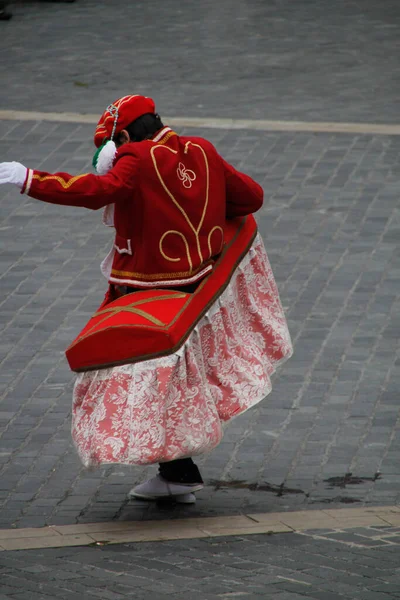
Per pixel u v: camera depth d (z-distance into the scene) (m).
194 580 11.50
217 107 33.72
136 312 12.86
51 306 21.92
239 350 13.77
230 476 15.60
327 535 13.16
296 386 18.53
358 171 28.50
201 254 13.13
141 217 12.84
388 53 39.81
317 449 16.44
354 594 11.07
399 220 25.72
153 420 12.69
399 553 12.44
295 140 30.69
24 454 16.28
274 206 26.62
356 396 18.16
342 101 34.25
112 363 12.80
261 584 11.37
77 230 25.72
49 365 19.48
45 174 12.09
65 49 41.12
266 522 13.71
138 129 13.12
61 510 14.41
